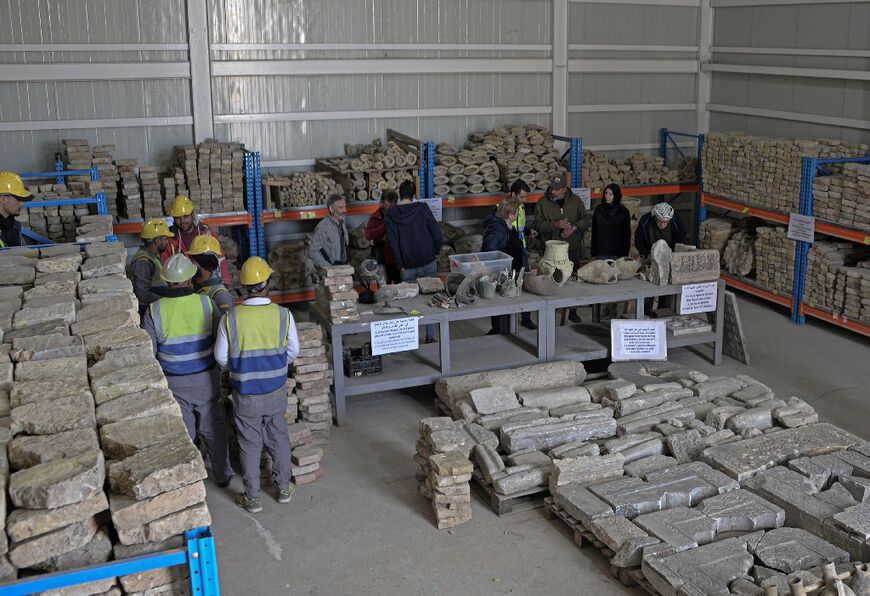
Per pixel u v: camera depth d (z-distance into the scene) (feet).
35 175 29.48
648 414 21.71
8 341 15.33
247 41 34.68
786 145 32.58
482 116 39.27
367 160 33.73
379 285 25.41
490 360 25.45
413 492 20.43
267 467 20.77
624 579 16.61
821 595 13.57
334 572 17.19
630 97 41.93
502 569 17.24
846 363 28.55
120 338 15.47
